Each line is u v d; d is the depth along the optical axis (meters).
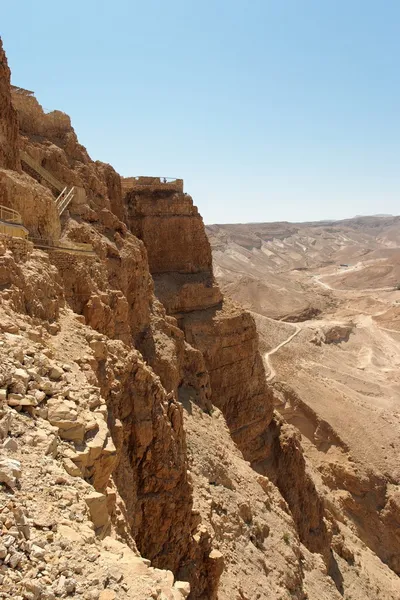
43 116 33.06
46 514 7.83
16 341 11.92
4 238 16.66
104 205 34.59
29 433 9.43
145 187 47.16
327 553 34.69
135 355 18.94
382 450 59.75
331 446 60.16
